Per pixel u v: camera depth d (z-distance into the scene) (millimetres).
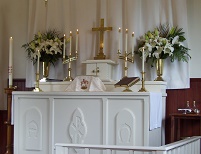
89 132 4676
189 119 5656
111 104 4598
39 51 5594
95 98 4668
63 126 4809
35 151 4930
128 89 4824
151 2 5832
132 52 5508
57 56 6059
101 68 5625
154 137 4781
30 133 4945
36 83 5273
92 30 5938
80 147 3361
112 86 5422
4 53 6727
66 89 5125
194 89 5660
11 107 5230
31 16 6469
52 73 6219
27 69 6367
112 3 5980
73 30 6191
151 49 5473
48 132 4875
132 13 5840
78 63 6102
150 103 4434
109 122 4594
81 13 6156
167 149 3221
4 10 6785
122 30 5930
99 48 5992
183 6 5695
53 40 6027
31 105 4977
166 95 5473
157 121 4770
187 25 5723
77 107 4750
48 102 4895
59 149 3385
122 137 4508
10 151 5344
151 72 5734
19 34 6707
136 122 4473
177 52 5500
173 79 5652
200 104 5629
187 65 5625
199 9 5781
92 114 4680
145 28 5852
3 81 6695
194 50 5766
